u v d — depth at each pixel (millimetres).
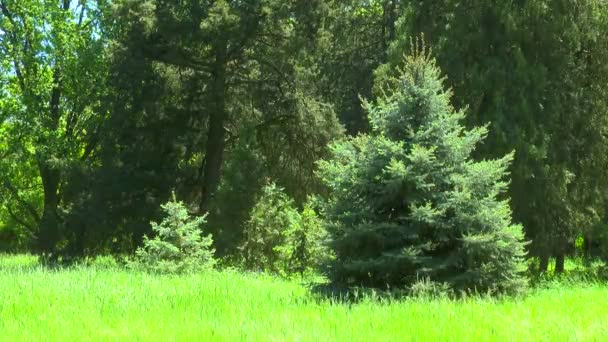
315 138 38312
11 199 49062
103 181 35125
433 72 13961
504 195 26844
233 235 28594
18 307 10547
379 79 30781
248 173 32312
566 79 29688
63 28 45594
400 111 13703
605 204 32969
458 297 12680
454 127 13898
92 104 44344
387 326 8344
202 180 38531
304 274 22250
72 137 46188
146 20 34531
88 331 8352
